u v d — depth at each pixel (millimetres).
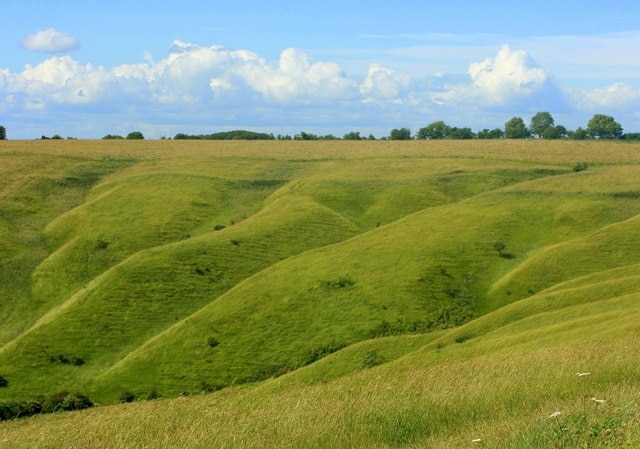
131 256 89000
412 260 83250
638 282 60906
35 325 75000
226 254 90062
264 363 64312
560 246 84125
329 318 71000
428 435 15008
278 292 76312
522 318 59469
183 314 77375
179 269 85188
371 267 81562
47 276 90500
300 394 21266
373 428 15500
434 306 73312
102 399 60625
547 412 14477
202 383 62000
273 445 14844
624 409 13305
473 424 15109
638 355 19875
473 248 88062
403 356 53094
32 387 63719
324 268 81812
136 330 74062
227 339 68250
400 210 113562
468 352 47469
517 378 18281
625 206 103812
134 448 15641
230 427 16422
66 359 68750
